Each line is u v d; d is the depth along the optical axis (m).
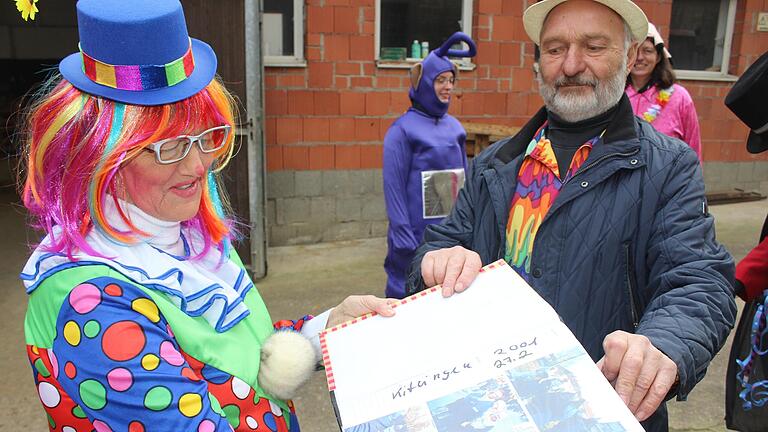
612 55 1.22
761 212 5.58
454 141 2.85
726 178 5.90
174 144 0.81
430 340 0.89
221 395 0.86
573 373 0.78
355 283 3.91
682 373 0.90
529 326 0.87
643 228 1.17
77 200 0.78
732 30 5.65
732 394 1.47
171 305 0.82
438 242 1.44
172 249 0.92
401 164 2.77
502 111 4.96
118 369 0.73
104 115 0.77
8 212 5.99
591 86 1.23
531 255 1.28
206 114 0.84
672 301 1.03
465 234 1.44
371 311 1.00
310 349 1.01
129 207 0.83
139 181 0.82
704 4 5.61
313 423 2.38
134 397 0.73
